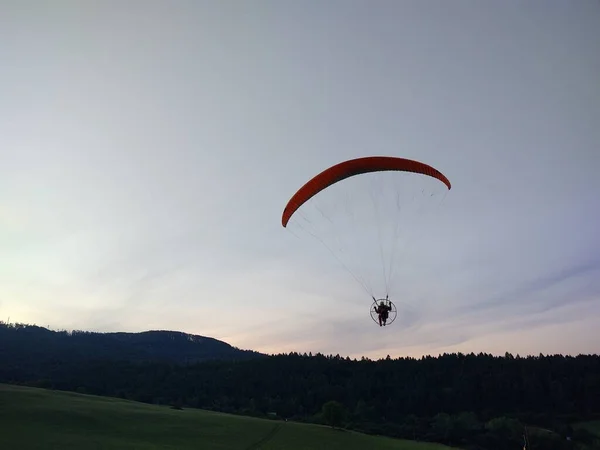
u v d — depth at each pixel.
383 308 20.20
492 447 62.81
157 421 53.44
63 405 54.72
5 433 40.59
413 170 22.25
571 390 87.31
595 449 60.66
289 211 23.75
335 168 22.45
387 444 54.66
